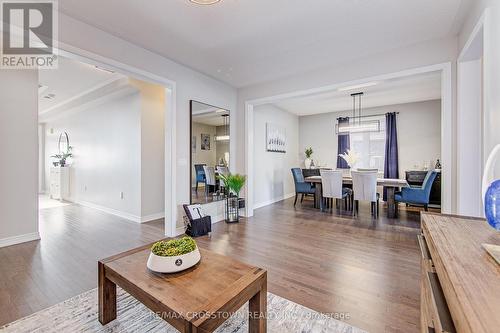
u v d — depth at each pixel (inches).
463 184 103.6
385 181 190.9
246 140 186.4
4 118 119.0
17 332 60.1
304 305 72.1
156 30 104.9
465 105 103.8
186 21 98.1
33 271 92.4
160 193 183.3
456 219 56.1
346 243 124.6
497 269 30.6
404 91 196.7
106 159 198.5
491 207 39.0
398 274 91.3
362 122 262.1
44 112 243.6
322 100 225.9
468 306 23.1
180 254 58.2
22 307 70.0
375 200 178.2
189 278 55.0
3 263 99.3
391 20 98.0
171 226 138.2
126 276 56.0
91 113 215.3
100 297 62.9
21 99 124.3
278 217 182.7
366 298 75.7
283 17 95.9
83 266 96.9
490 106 69.3
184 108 146.3
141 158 169.9
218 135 172.7
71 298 74.6
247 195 185.9
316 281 86.1
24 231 124.9
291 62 139.3
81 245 121.0
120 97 184.7
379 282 85.4
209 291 49.9
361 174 180.4
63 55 96.7
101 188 204.5
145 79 126.1
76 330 61.2
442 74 112.0
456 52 108.3
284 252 112.6
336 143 279.6
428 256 47.8
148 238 133.0
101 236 135.9
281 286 82.7
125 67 113.4
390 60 124.7
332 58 134.1
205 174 161.6
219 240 129.6
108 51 106.8
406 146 239.3
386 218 178.5
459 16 94.7
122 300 74.2
